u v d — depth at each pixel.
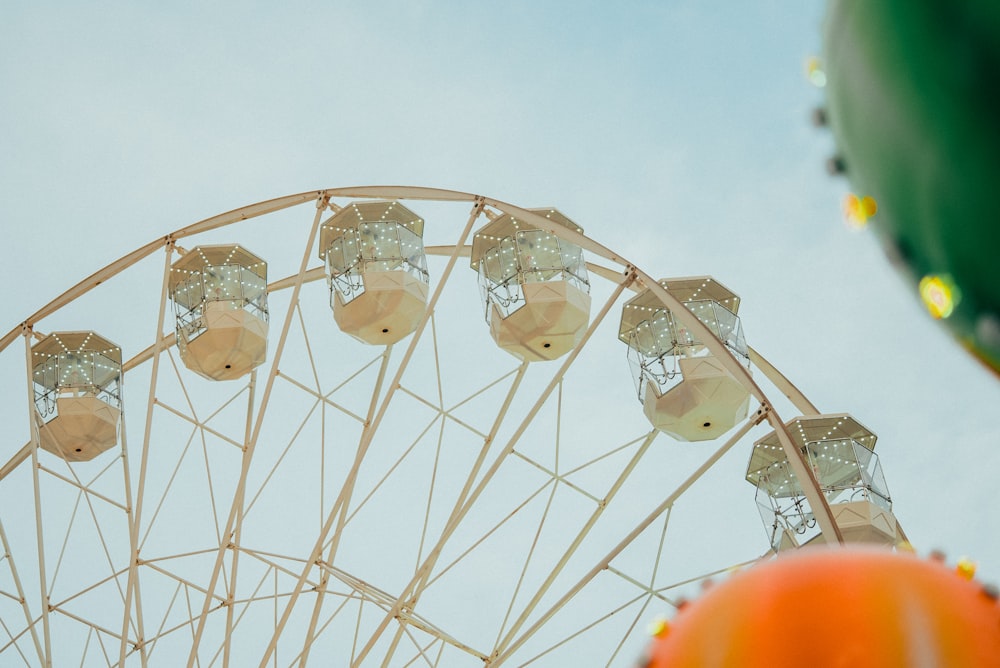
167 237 25.91
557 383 21.44
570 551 24.36
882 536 24.56
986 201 2.11
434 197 24.19
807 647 2.48
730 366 18.92
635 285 21.81
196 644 22.19
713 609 2.64
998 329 2.19
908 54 2.14
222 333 28.09
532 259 27.19
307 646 24.00
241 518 24.05
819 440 25.72
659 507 20.34
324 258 28.84
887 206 2.33
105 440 30.11
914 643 2.44
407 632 23.50
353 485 22.67
